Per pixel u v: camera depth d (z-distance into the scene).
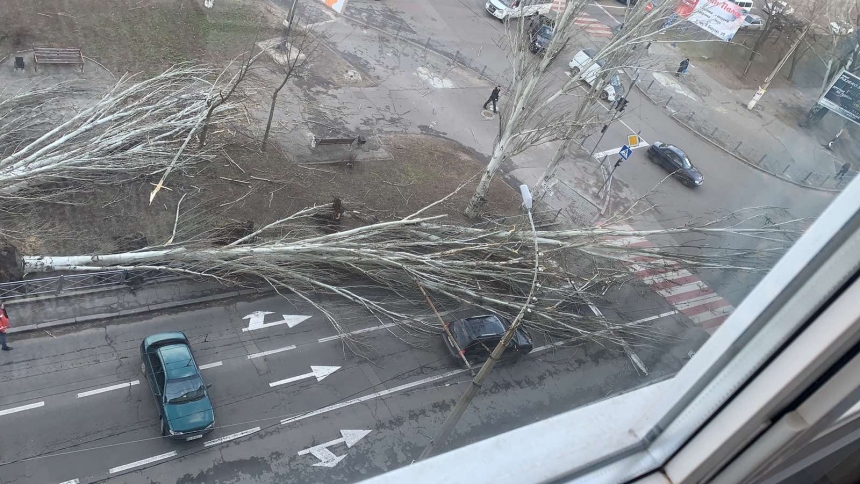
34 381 9.48
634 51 14.41
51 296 10.72
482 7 26.09
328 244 12.28
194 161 14.19
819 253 1.38
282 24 20.44
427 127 19.02
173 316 11.12
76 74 15.57
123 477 8.62
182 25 18.55
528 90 14.40
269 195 14.43
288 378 10.52
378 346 11.45
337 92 18.84
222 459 9.10
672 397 1.65
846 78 18.81
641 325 11.45
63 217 12.22
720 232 12.70
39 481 8.27
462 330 11.42
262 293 12.00
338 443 9.65
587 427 1.67
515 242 13.37
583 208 17.52
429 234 13.34
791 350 1.39
